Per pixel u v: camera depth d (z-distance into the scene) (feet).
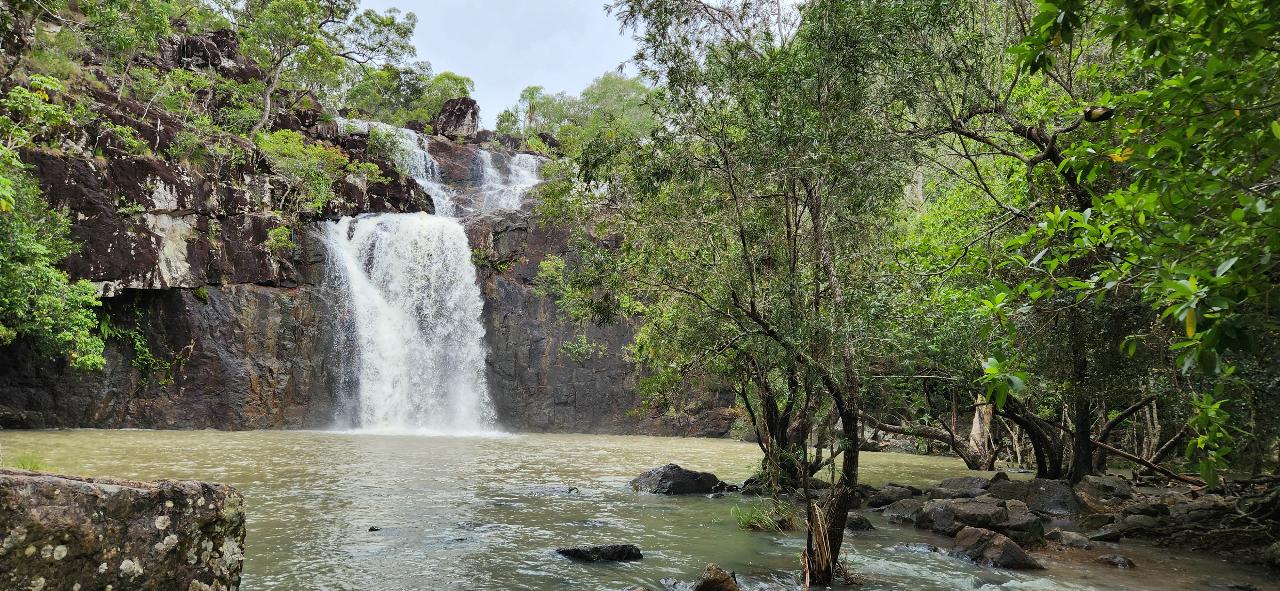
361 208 137.49
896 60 32.14
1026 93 46.47
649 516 41.81
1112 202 18.81
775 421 48.44
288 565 27.89
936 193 69.05
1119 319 36.52
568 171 38.81
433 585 26.11
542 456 78.18
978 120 42.34
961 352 33.76
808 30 29.22
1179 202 15.67
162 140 104.47
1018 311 18.72
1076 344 38.17
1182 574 31.94
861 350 28.43
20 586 9.30
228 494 11.99
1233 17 13.67
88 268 87.86
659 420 126.82
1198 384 38.14
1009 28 39.75
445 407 119.65
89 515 10.07
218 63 150.82
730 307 30.83
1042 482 49.83
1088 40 37.47
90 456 60.44
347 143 160.15
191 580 11.22
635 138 32.81
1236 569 33.09
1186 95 14.93
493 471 61.62
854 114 28.84
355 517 37.81
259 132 133.69
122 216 92.12
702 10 31.37
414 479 53.93
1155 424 75.97
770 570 30.14
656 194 32.07
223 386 100.83
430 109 236.22
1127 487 55.83
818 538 27.96
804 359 27.37
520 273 129.90
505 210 133.69
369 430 108.78
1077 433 58.23
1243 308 13.87
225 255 103.86
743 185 30.12
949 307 34.94
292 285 111.04
